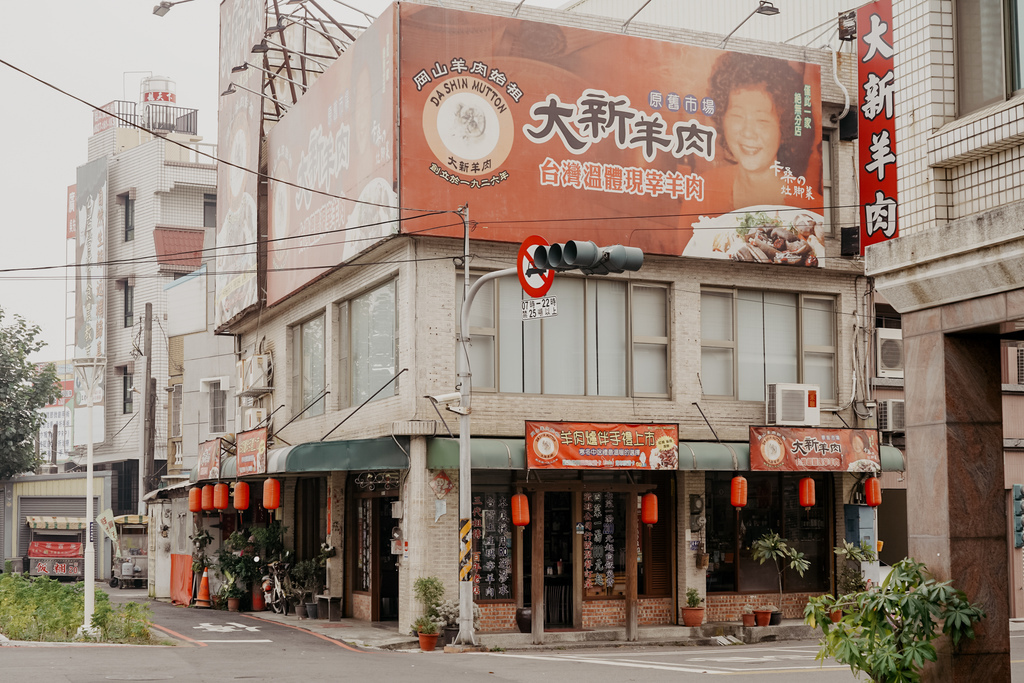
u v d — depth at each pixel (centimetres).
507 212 1966
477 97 1961
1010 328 894
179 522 3011
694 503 2156
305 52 2650
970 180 935
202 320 3559
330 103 2220
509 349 2017
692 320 2153
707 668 1527
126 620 1838
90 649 1641
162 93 5181
